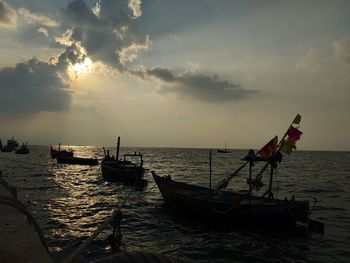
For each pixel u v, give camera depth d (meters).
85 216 20.19
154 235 16.39
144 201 26.66
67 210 21.98
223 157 143.12
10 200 4.22
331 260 13.34
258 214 17.41
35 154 122.50
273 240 15.83
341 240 16.03
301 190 36.59
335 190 36.81
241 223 17.91
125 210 22.55
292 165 95.25
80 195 29.36
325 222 20.14
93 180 41.97
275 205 17.20
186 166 79.88
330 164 103.69
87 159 66.31
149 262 3.31
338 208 25.27
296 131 16.77
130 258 3.33
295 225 17.27
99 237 14.98
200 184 41.69
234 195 19.66
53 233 15.82
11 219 3.83
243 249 14.49
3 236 3.24
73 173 52.00
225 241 15.54
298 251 14.34
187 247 14.62
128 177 35.72
